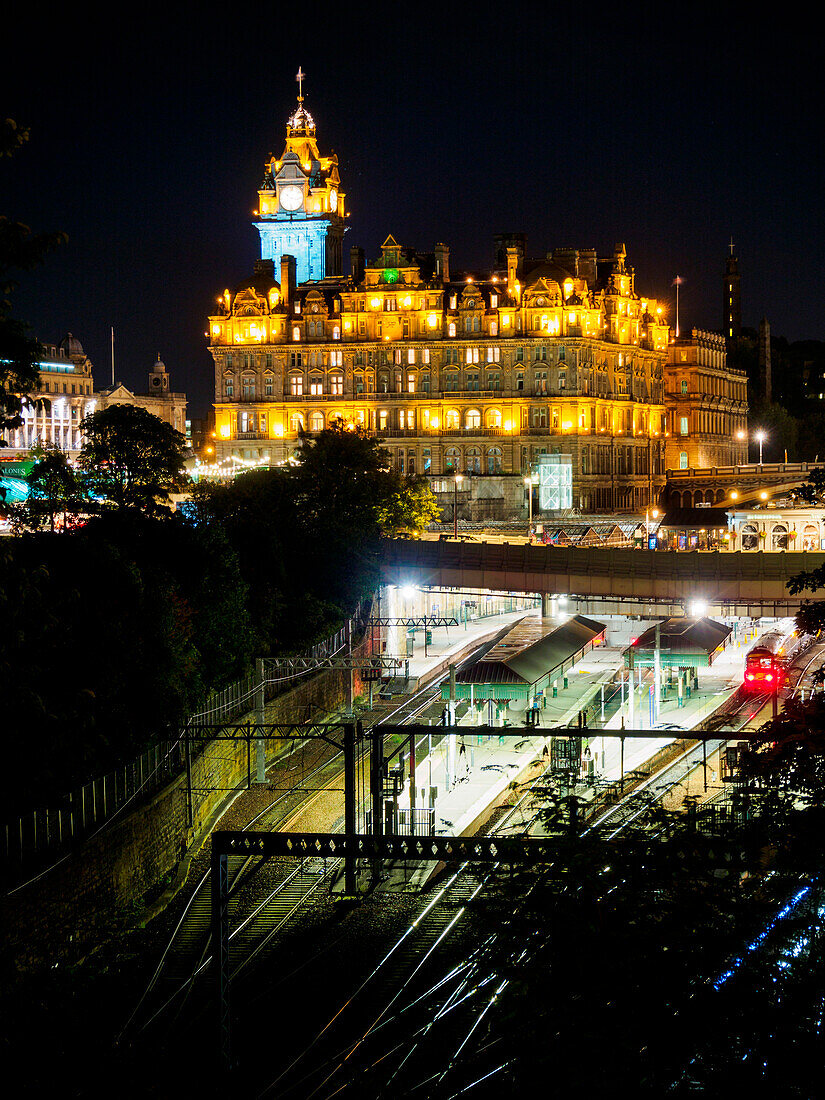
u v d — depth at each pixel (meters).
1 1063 36.41
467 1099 33.22
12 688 54.50
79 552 72.69
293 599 115.19
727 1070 26.55
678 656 110.25
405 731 44.97
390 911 62.50
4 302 48.84
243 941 60.12
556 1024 27.36
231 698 88.00
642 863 30.19
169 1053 48.69
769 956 27.89
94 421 107.06
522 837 31.84
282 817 79.75
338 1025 50.81
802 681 116.62
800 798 36.88
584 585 113.62
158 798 67.88
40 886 54.31
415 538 146.38
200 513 120.75
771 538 188.50
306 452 142.00
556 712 106.94
